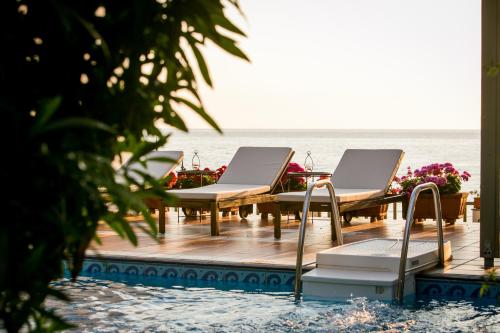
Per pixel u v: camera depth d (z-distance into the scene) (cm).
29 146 164
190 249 763
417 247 648
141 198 190
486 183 619
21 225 169
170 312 525
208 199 888
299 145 8144
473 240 819
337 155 5422
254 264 651
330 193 646
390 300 549
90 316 509
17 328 175
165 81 188
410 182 999
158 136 196
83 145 172
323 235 891
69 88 178
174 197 194
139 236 882
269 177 1028
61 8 158
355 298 556
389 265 575
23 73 175
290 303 554
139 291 611
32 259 164
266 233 916
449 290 583
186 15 179
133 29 175
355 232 915
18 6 173
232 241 834
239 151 1082
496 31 603
